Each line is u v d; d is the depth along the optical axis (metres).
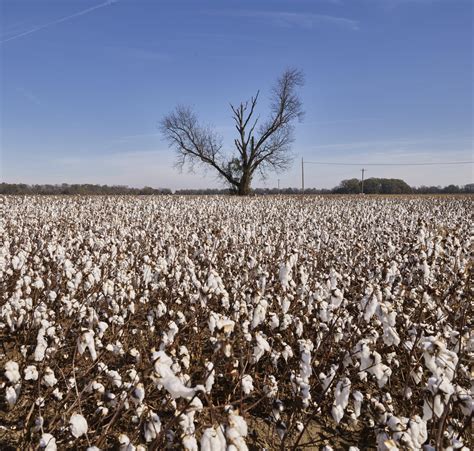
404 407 3.20
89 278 4.30
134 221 11.84
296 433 3.22
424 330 3.18
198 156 42.78
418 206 21.69
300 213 14.56
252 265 4.95
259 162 42.84
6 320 4.27
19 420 3.09
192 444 1.95
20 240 7.71
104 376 3.25
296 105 41.19
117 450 2.25
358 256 6.81
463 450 2.14
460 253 5.60
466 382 3.08
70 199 20.42
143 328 4.47
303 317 4.10
